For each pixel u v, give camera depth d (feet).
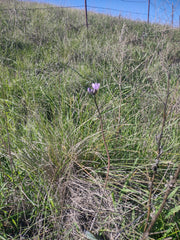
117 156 6.85
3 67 11.79
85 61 13.12
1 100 8.43
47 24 18.19
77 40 16.29
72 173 6.26
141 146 7.18
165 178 6.37
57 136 6.90
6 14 18.98
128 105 8.90
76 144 6.47
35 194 5.56
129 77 10.62
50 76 11.07
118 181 6.18
